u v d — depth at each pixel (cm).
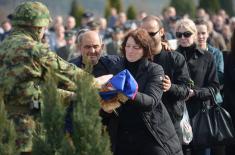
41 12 849
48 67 830
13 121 827
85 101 772
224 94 1188
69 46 1766
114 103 890
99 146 766
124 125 941
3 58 835
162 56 1064
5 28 2505
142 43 942
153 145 934
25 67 827
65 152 765
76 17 4331
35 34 851
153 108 930
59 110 779
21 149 822
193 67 1151
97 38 1044
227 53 1262
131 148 941
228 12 5731
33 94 830
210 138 1114
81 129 765
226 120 1130
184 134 1073
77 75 802
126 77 889
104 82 890
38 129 794
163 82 953
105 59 1045
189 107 1127
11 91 830
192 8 5203
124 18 2997
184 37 1155
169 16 2703
